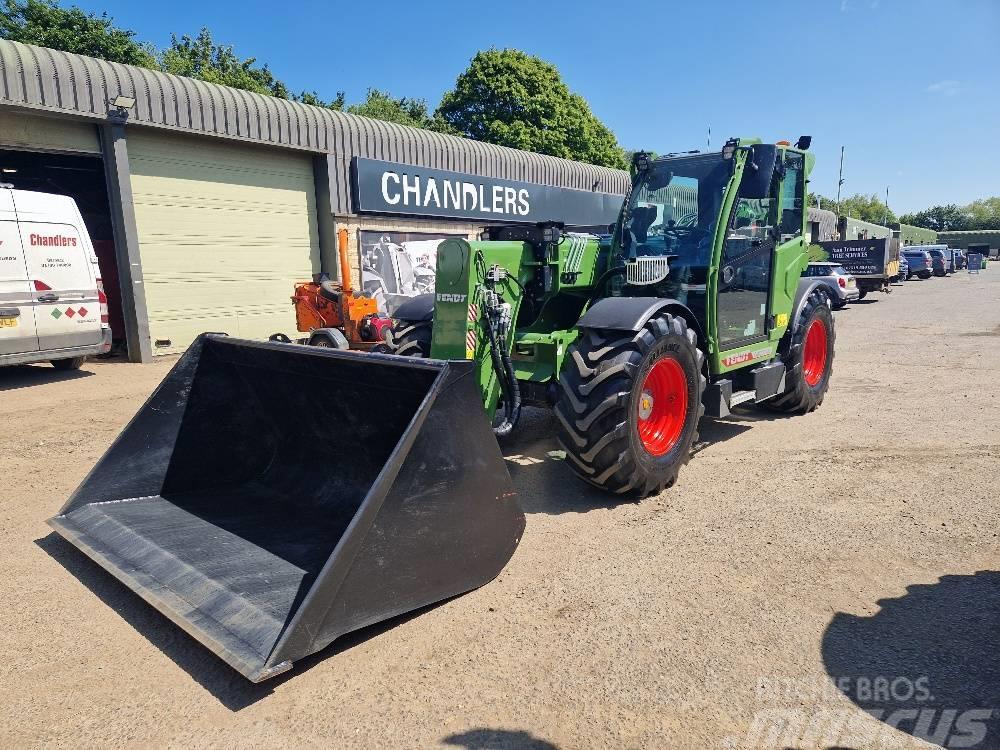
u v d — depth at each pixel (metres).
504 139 27.95
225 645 2.44
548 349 4.42
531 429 5.75
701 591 3.05
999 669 2.47
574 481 4.50
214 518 3.52
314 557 3.06
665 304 4.10
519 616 2.87
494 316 4.17
